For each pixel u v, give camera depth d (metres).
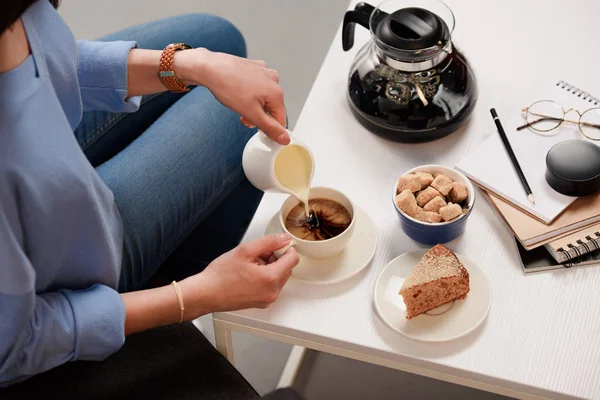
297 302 0.97
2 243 0.75
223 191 1.31
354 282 0.99
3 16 0.69
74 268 0.94
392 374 1.51
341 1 2.33
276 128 0.97
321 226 0.99
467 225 1.03
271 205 1.09
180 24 1.42
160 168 1.20
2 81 0.78
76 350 0.89
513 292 0.96
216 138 1.27
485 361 0.89
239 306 0.95
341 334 0.94
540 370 0.88
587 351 0.89
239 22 2.29
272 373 1.55
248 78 1.05
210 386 0.97
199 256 1.54
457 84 1.10
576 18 1.30
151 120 1.39
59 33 0.90
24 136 0.79
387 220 1.06
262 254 0.98
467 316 0.93
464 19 1.32
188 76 1.10
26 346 0.85
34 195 0.80
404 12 1.09
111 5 2.39
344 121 1.19
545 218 0.99
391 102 1.10
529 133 1.10
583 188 0.99
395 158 1.13
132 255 1.15
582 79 1.19
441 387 1.48
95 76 1.10
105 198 0.95
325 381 1.51
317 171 1.12
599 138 1.07
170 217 1.21
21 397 0.95
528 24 1.30
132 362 1.00
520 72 1.21
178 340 1.02
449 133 1.13
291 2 2.33
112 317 0.89
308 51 2.19
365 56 1.15
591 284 0.95
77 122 1.00
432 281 0.90
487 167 1.06
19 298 0.79
